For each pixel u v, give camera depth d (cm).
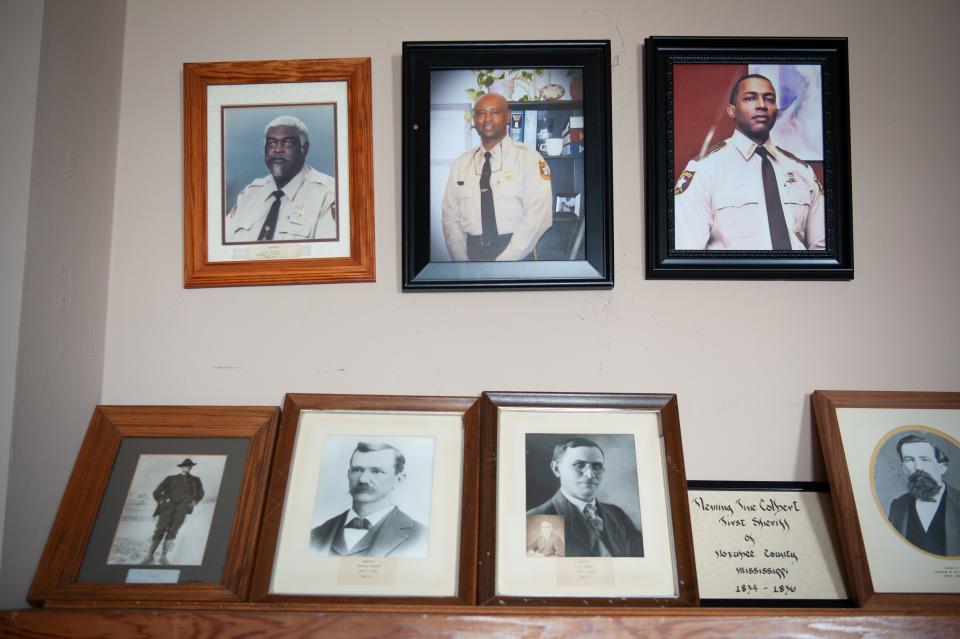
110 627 129
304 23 168
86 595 136
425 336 160
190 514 144
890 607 139
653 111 163
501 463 147
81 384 152
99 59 159
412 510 144
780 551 148
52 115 145
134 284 162
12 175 139
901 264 163
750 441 158
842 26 168
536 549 140
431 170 162
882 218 164
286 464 146
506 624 128
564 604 135
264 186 164
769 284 162
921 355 161
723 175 163
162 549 141
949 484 148
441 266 160
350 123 165
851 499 147
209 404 159
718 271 159
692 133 164
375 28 168
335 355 160
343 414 151
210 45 168
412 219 161
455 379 159
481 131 163
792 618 129
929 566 142
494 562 138
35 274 140
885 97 167
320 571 139
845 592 145
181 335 161
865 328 161
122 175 165
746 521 151
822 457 157
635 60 167
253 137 165
